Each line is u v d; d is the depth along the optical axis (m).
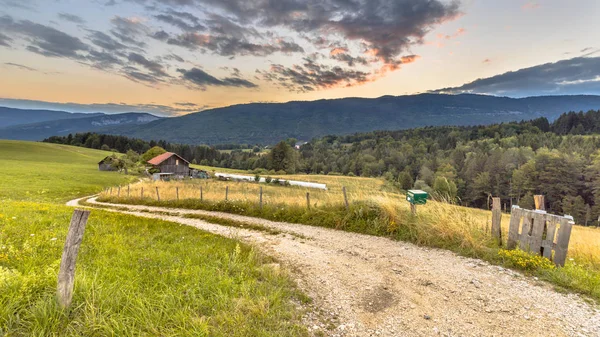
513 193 86.31
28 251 6.16
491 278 6.44
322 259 7.93
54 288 4.24
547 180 78.56
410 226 10.00
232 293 4.98
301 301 5.30
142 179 68.31
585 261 7.27
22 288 4.04
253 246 8.76
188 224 14.06
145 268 5.91
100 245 7.46
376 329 4.46
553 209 78.56
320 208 13.45
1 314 3.49
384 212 11.23
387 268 7.15
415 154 145.38
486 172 90.88
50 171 58.91
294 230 11.82
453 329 4.46
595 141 116.56
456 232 8.88
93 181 53.31
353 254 8.37
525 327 4.50
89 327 3.61
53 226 9.24
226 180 71.00
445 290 5.85
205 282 5.26
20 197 30.41
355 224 11.48
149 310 4.19
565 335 4.28
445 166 107.38
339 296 5.59
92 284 4.31
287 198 18.55
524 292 5.71
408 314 4.92
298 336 4.10
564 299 5.41
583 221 68.50
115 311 4.06
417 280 6.38
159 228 11.07
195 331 3.72
